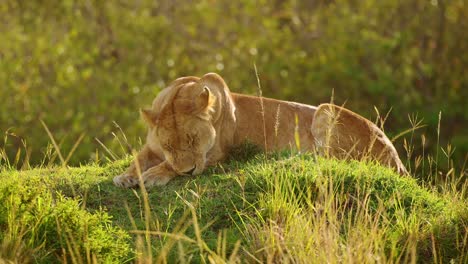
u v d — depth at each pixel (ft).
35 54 81.05
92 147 71.41
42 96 76.74
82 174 41.57
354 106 82.69
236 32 89.51
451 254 36.58
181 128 39.96
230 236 35.70
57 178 39.24
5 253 32.07
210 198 38.40
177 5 92.22
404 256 35.70
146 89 79.36
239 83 82.99
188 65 83.92
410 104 82.07
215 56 85.10
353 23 89.10
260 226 36.32
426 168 71.15
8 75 78.07
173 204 38.14
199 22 90.07
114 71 81.66
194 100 40.86
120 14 87.51
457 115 82.79
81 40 84.58
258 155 43.50
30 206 34.09
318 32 91.15
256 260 33.04
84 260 33.01
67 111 75.82
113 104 78.28
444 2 89.76
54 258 33.12
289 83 83.71
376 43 85.87
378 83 81.56
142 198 38.65
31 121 74.49
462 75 87.10
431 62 88.02
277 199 36.83
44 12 87.81
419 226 37.83
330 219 34.37
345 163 40.91
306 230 34.91
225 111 43.29
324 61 85.25
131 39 84.89
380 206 35.45
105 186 39.91
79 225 33.83
